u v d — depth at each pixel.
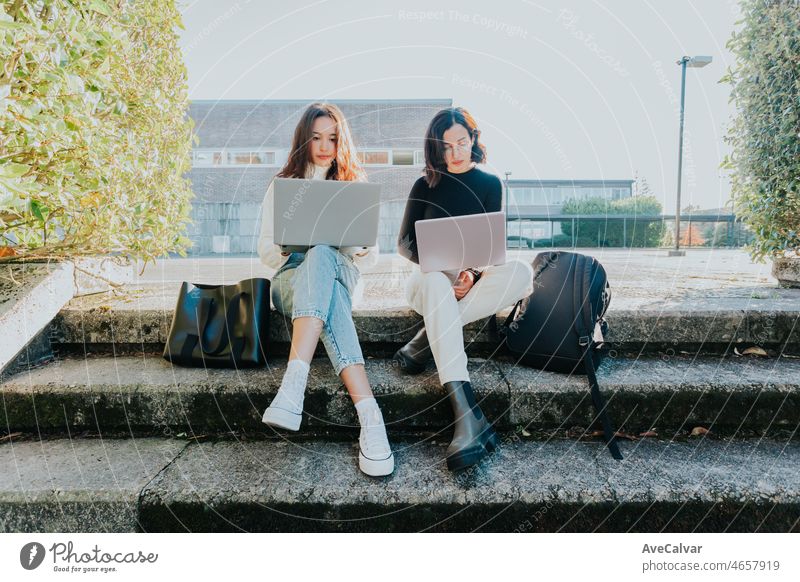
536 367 1.66
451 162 1.85
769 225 2.56
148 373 1.60
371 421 1.31
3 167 1.27
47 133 1.45
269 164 12.21
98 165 1.73
